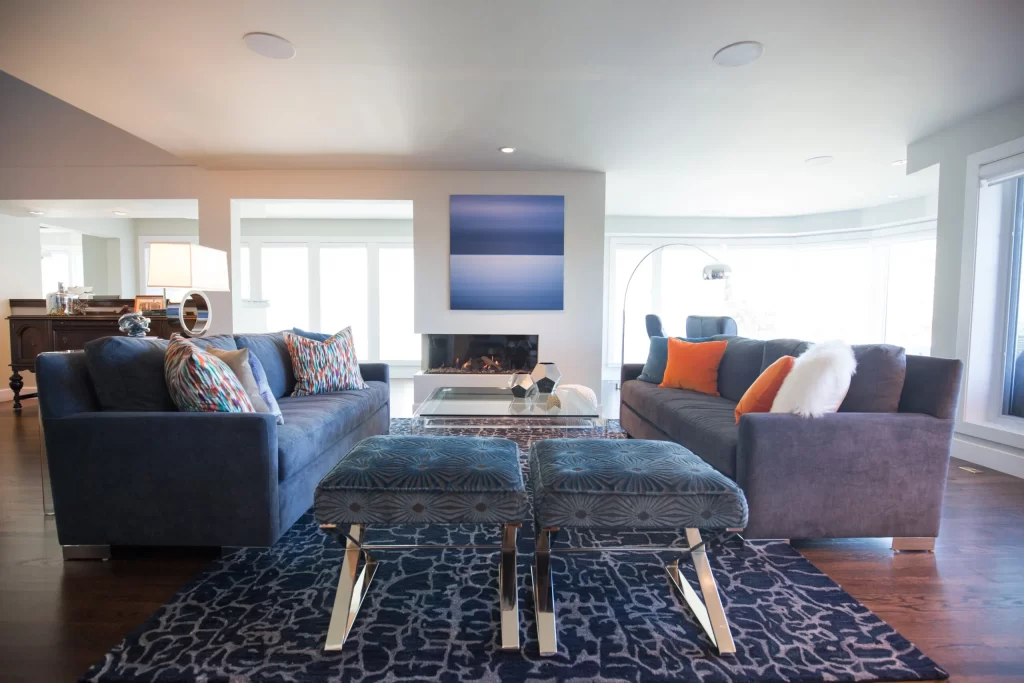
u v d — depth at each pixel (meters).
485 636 1.43
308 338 3.47
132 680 1.24
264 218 7.29
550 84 2.88
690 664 1.32
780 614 1.54
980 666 1.32
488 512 1.42
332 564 1.84
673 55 2.54
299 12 2.19
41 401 1.81
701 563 1.46
